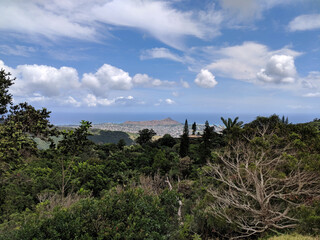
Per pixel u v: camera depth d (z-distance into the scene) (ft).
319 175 25.66
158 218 19.49
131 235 16.35
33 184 38.78
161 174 73.87
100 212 17.87
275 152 38.58
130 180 51.37
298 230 20.75
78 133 35.40
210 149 82.07
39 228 15.55
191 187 50.34
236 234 24.58
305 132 43.80
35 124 28.84
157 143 163.22
